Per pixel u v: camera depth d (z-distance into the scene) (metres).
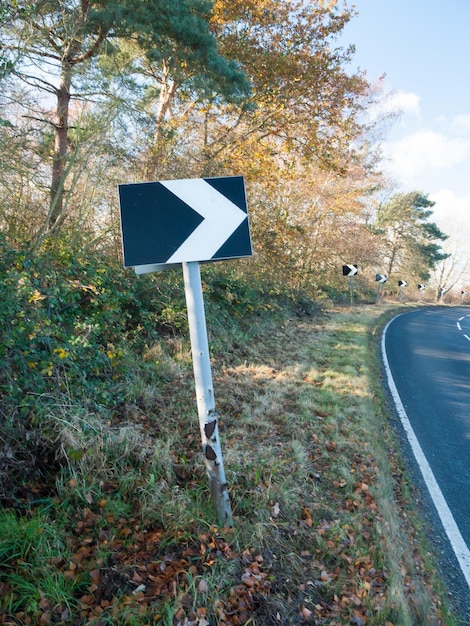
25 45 7.20
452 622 3.04
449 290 58.25
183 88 11.79
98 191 9.08
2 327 4.04
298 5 13.30
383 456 5.20
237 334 9.66
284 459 4.44
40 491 3.22
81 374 4.61
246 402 6.07
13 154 7.27
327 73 13.86
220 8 12.32
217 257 2.75
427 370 10.80
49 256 6.79
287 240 14.88
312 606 2.73
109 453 3.66
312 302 18.22
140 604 2.39
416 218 43.41
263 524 3.24
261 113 14.62
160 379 6.09
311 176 18.28
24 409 3.53
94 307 6.17
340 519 3.70
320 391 6.96
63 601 2.37
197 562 2.75
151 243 2.68
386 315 23.27
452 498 4.77
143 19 8.75
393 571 3.19
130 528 3.06
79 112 9.27
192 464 3.91
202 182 2.78
